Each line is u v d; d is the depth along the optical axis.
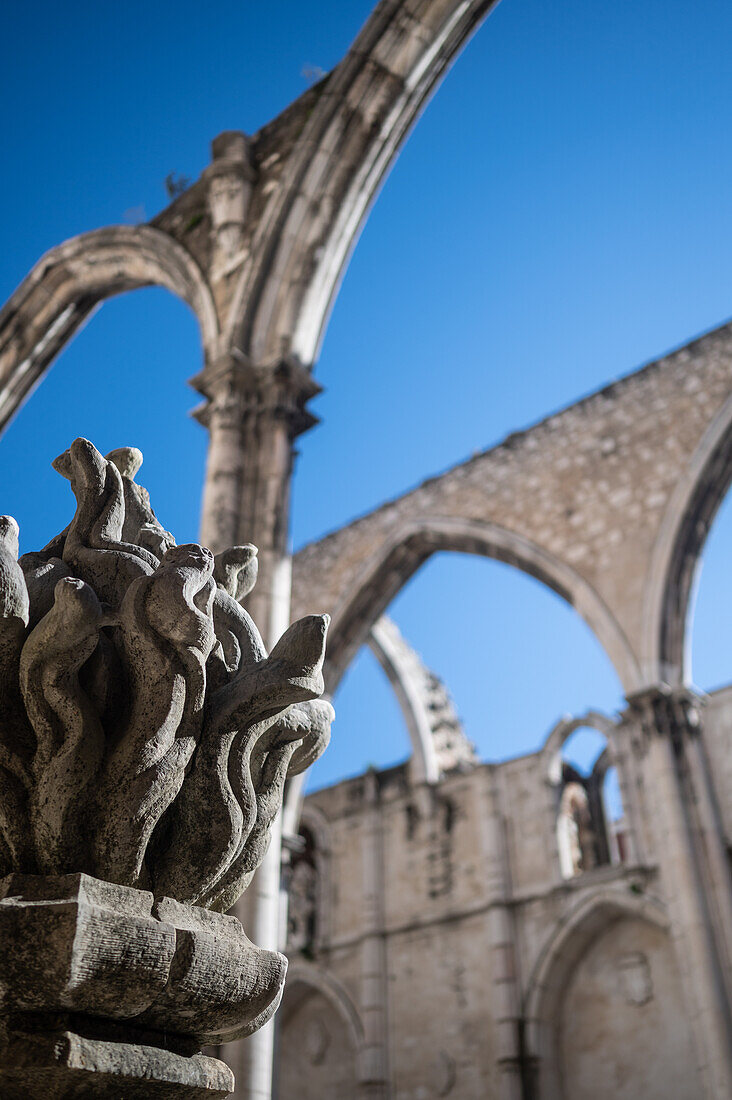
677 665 15.98
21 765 2.29
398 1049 19.22
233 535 8.66
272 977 2.36
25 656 2.28
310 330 10.02
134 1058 2.16
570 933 17.84
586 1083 17.16
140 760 2.26
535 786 19.48
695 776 15.00
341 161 10.59
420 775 21.20
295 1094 20.31
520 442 19.48
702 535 16.80
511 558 18.59
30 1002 2.05
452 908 19.62
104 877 2.24
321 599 20.19
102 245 12.50
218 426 9.20
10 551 2.41
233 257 10.67
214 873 2.38
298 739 2.65
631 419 18.17
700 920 13.94
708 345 17.80
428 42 10.87
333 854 21.92
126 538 2.94
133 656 2.36
